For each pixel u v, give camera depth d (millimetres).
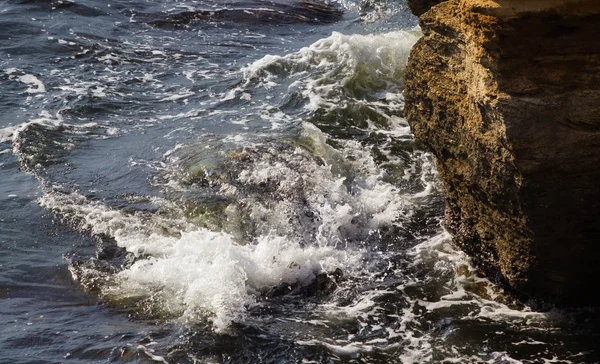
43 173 13633
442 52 10539
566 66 8539
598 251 9336
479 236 10461
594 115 8586
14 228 11938
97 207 12492
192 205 12320
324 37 21328
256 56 19656
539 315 9844
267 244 11164
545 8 8219
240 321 9742
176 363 9008
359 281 10688
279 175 12906
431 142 11000
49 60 18594
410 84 11398
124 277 10734
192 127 15344
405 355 9195
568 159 8727
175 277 10586
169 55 19484
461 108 9984
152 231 11812
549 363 9008
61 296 10367
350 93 16719
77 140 14859
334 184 12734
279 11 23438
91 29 20594
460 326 9664
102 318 9898
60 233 11852
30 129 15008
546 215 9023
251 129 15070
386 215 12164
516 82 8641
